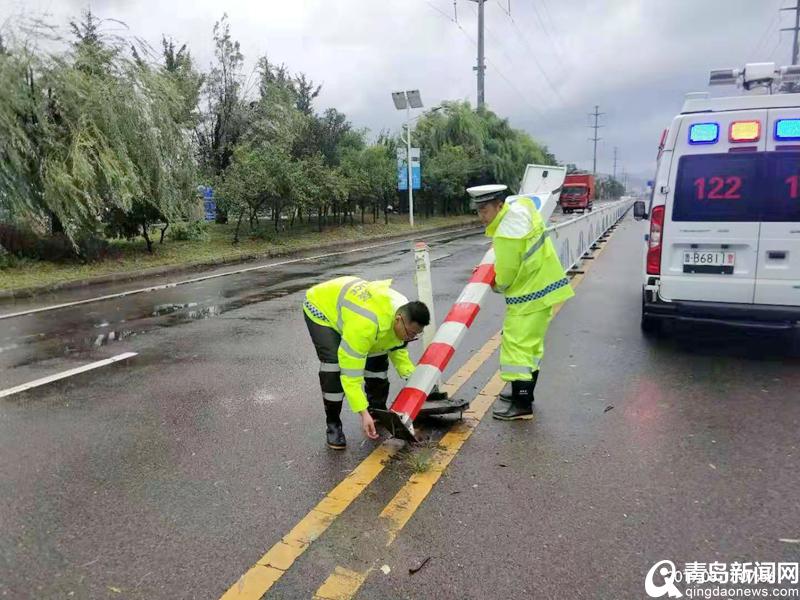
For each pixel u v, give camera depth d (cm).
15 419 459
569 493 338
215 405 486
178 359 623
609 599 254
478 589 261
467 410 466
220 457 390
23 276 1127
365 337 360
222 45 2244
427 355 439
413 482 354
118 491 347
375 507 327
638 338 683
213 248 1633
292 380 548
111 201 1269
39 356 639
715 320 597
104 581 269
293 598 257
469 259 1498
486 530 304
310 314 396
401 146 3042
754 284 579
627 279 1116
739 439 407
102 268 1254
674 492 338
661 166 601
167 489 349
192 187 1552
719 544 291
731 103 581
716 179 580
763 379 534
